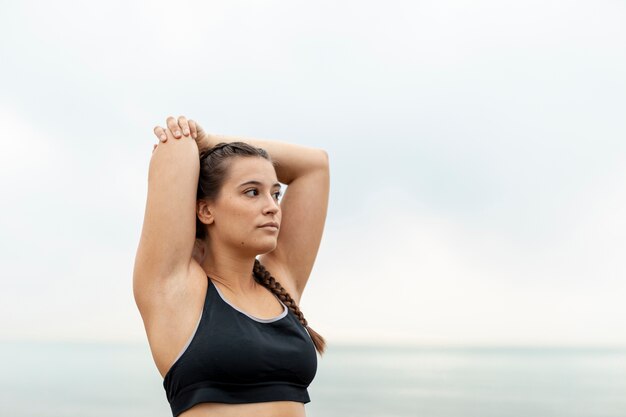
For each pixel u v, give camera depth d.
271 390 2.51
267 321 2.61
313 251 3.10
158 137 2.70
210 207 2.72
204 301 2.57
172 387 2.51
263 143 3.04
